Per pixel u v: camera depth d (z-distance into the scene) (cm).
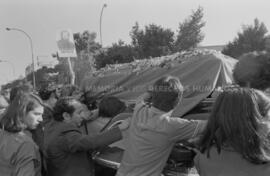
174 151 283
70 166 301
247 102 200
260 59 281
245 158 196
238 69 290
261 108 205
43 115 323
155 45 3067
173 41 3216
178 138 257
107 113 402
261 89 281
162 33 3130
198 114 388
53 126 315
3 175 266
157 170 266
